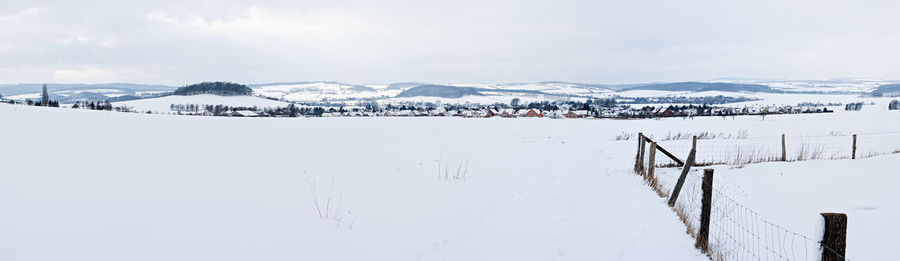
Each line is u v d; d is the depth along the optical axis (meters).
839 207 9.81
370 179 12.96
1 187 8.27
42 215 6.92
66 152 13.22
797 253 7.05
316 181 11.98
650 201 10.61
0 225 6.27
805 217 9.20
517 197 11.35
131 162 12.46
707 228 7.16
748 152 21.97
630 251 7.21
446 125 44.84
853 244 7.43
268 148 18.69
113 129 21.81
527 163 18.19
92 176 10.10
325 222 8.35
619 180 13.69
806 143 27.66
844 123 49.81
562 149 24.05
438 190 11.98
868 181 12.31
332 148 20.42
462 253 7.29
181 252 6.22
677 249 7.22
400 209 9.79
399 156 19.02
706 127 45.84
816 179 12.98
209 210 8.27
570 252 7.27
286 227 7.84
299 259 6.57
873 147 25.31
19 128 18.62
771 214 9.52
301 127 34.72
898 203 9.78
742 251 7.14
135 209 7.81
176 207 8.22
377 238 7.84
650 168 13.35
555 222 8.98
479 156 20.30
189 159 13.92
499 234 8.25
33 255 5.45
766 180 13.23
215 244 6.69
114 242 6.23
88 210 7.45
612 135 36.62
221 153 15.98
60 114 29.91
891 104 176.00
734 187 12.38
